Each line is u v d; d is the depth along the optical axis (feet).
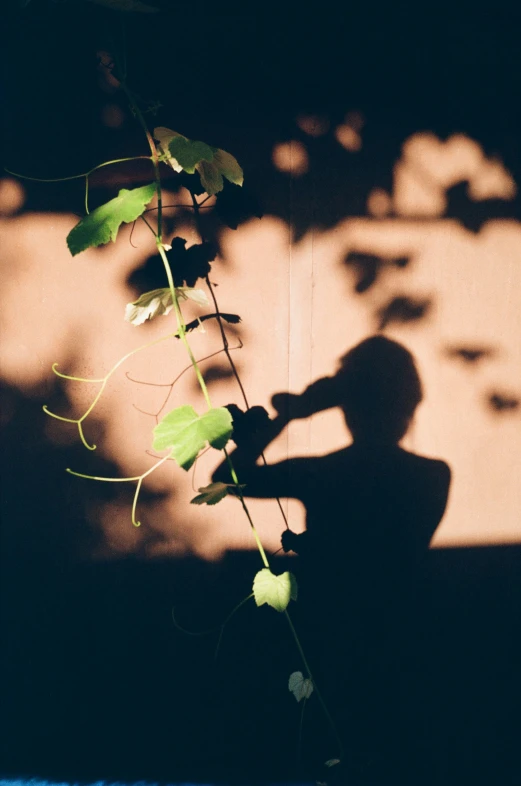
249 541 6.47
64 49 5.91
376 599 6.59
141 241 6.12
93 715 6.72
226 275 6.16
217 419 4.72
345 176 6.09
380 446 6.39
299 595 6.55
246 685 6.65
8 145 6.03
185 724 6.71
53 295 6.18
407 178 6.13
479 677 6.74
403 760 6.76
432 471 6.44
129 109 5.97
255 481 6.40
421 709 6.75
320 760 6.72
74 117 5.99
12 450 6.38
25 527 6.48
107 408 6.32
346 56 5.97
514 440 6.45
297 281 6.18
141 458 6.39
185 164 4.66
